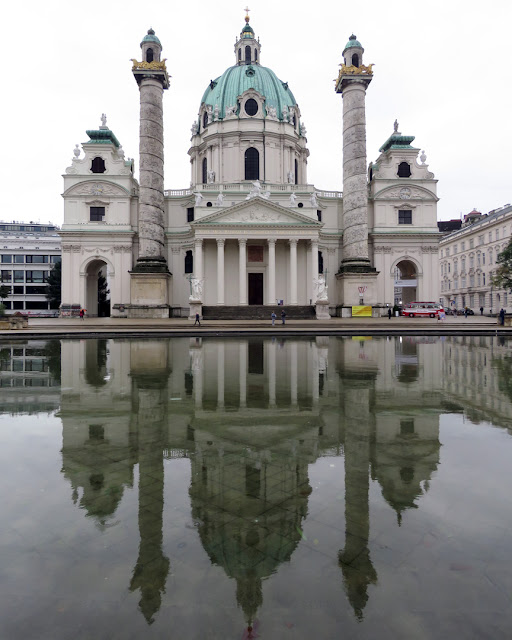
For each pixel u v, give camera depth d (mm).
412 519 3924
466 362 14422
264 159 57031
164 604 2850
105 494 4469
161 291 47000
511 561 3291
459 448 5805
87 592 2973
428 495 4406
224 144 57656
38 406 8211
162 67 46594
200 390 9711
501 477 4855
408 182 54750
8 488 4617
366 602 2857
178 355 16688
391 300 54719
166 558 3352
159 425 6934
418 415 7508
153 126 46969
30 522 3900
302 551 3438
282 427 6816
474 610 2791
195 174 61938
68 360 15203
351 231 49281
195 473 5004
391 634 2578
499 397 8945
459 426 6832
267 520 3930
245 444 6012
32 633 2600
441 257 91438
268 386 10164
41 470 5105
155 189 47375
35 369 12977
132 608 2812
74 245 51750
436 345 21062
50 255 83875
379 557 3348
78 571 3195
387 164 55750
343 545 3516
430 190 55062
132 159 55156
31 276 83438
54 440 6207
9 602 2875
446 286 89312
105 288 72188
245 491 4527
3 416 7496
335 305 55469
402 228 54938
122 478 4875
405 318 46594
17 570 3205
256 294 52469
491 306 72750
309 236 48781
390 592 2955
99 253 51906
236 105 57875
